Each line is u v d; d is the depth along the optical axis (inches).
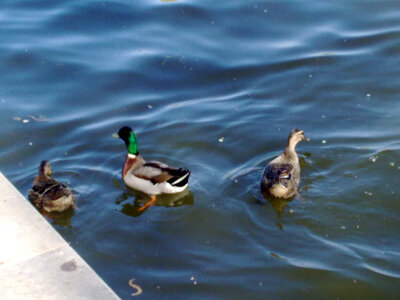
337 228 332.8
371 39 552.1
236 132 435.2
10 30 567.2
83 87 493.4
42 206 356.8
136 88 494.6
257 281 292.8
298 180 376.5
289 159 385.4
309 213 346.0
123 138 391.2
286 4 612.4
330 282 291.3
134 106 470.9
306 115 454.6
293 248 317.4
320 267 301.3
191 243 325.1
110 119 454.9
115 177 396.5
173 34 565.9
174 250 319.0
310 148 412.5
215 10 604.1
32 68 514.9
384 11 595.2
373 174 378.9
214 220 344.5
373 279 292.5
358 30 567.2
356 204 351.9
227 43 554.3
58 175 392.2
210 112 461.4
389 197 355.9
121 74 509.4
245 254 313.9
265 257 310.7
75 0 623.8
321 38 557.3
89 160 410.6
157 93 488.1
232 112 460.8
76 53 535.2
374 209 346.6
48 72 510.0
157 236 332.2
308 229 332.8
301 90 487.5
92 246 323.9
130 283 292.0
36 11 603.2
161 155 411.8
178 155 412.2
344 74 505.0
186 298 281.4
